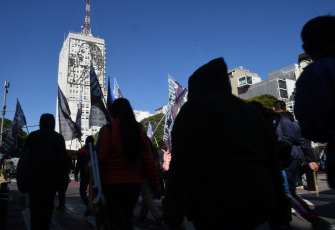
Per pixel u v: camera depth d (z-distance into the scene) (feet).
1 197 13.25
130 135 8.02
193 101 4.61
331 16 5.21
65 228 15.38
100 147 7.87
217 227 3.95
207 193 4.04
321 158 40.45
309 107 4.42
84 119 421.59
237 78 273.33
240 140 4.25
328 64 4.53
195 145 4.18
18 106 34.47
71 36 463.01
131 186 7.87
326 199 20.62
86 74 453.58
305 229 12.55
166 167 22.85
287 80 222.28
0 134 97.76
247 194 3.94
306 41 5.33
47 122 11.81
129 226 8.07
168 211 4.06
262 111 9.03
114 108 8.90
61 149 11.59
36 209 10.72
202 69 5.34
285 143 8.85
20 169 10.52
